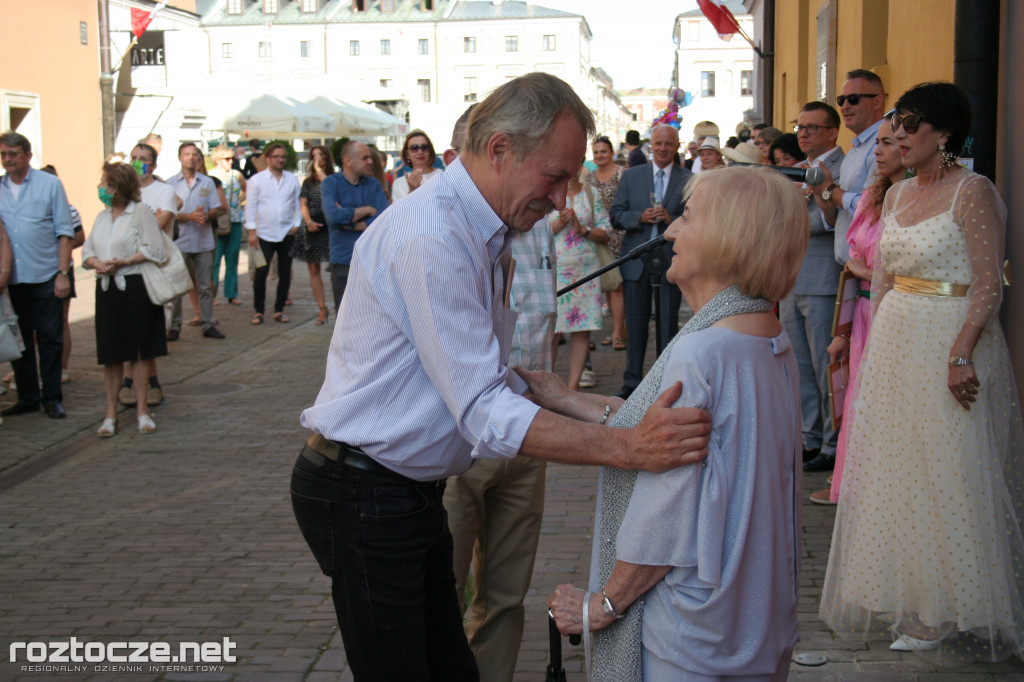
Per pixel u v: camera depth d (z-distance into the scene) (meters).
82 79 18.81
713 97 57.00
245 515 5.35
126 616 4.11
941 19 5.48
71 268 7.71
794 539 2.14
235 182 13.29
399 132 21.56
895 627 3.58
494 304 2.35
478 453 2.12
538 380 2.50
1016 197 4.00
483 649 3.18
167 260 6.97
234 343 10.57
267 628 3.98
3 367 9.48
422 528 2.36
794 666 3.50
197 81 19.84
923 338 3.46
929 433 3.44
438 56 81.50
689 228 2.09
